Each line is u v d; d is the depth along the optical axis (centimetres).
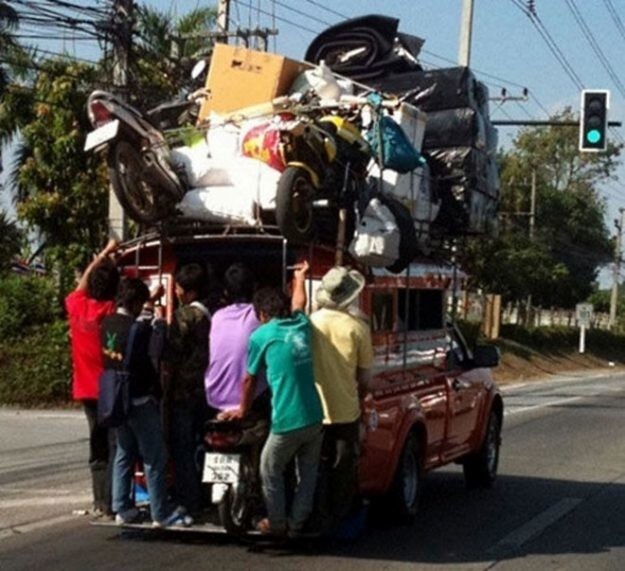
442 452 1167
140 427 908
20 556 905
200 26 2708
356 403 897
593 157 7638
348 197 935
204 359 930
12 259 3139
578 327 6216
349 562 903
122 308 917
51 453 1497
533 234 6281
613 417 2361
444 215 1143
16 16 1866
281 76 1012
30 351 2177
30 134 2798
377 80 1206
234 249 980
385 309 1022
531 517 1134
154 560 893
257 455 895
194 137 948
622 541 1024
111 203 1755
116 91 1839
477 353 1266
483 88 1224
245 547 943
